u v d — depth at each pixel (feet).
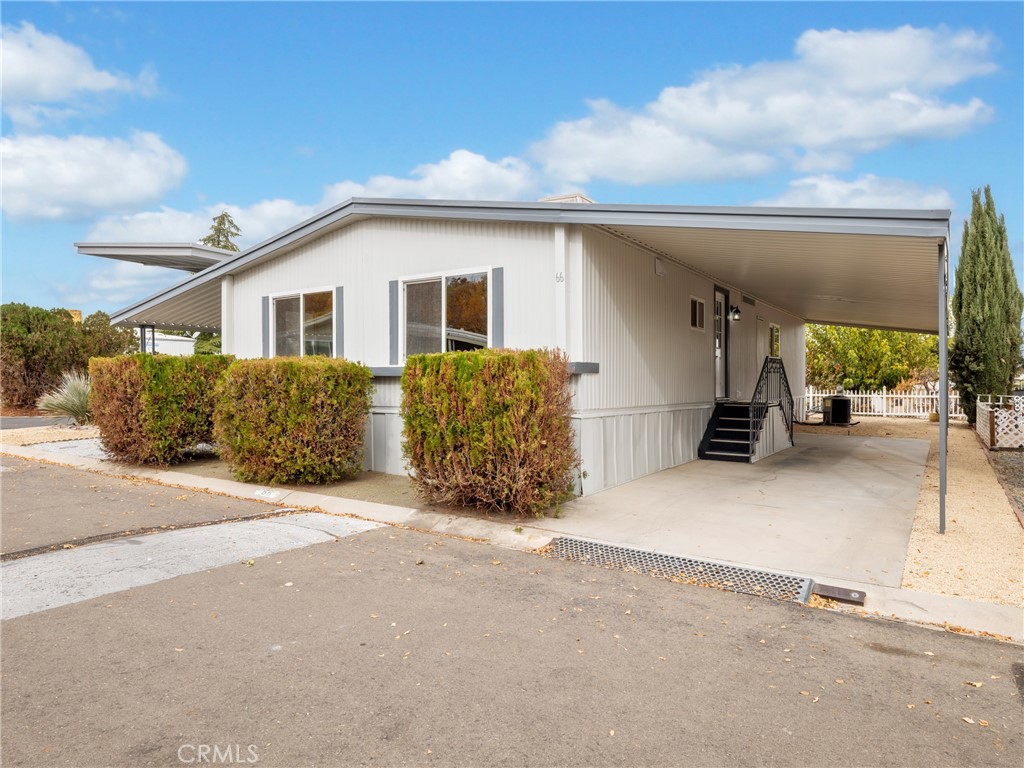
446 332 32.24
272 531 22.25
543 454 24.13
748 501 27.68
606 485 30.53
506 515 24.53
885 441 52.54
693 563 19.11
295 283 38.45
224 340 41.37
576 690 11.51
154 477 33.01
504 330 30.27
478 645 13.38
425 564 18.97
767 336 60.64
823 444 50.44
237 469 30.96
